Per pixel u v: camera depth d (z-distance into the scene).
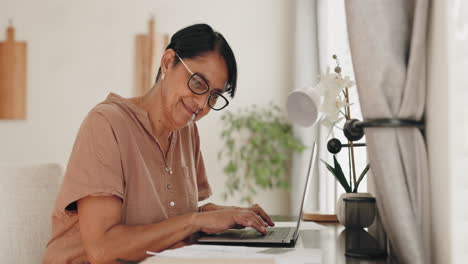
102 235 1.10
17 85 3.71
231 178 3.64
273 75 3.70
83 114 3.73
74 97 3.73
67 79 3.73
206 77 1.25
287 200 3.63
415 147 0.89
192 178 1.52
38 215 1.41
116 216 1.14
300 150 3.41
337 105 1.34
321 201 2.92
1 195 1.35
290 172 3.59
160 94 1.33
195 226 1.13
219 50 1.27
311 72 3.43
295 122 1.53
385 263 0.95
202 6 3.76
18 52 3.72
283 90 3.69
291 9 3.70
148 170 1.30
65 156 3.73
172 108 1.29
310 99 1.45
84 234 1.12
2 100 3.70
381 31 0.88
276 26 3.71
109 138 1.18
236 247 1.00
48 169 1.48
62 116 3.73
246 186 3.62
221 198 3.66
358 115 2.16
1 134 3.73
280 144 3.51
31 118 3.72
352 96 2.22
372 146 0.90
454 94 0.76
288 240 1.08
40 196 1.43
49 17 3.74
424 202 0.88
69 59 3.74
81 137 1.18
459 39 0.74
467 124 0.72
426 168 0.88
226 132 3.62
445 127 0.79
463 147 0.74
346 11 0.92
